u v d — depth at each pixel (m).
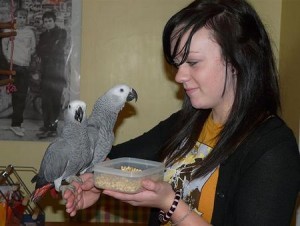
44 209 1.93
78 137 0.93
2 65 1.91
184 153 0.87
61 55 1.93
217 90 0.75
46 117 1.94
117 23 1.95
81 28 1.94
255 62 0.74
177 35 0.74
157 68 1.96
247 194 0.69
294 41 1.66
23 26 1.91
